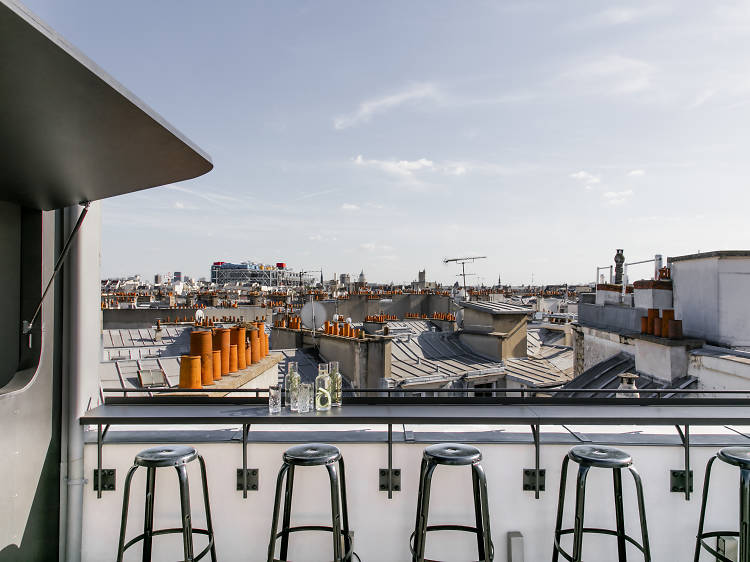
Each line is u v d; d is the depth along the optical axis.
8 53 1.04
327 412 2.82
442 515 3.04
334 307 23.03
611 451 2.54
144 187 2.23
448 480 3.04
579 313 10.94
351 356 10.19
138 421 2.72
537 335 19.28
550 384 11.51
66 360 2.91
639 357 7.31
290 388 2.84
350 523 3.05
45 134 1.53
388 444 2.96
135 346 12.51
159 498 3.02
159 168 1.92
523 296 46.47
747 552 2.36
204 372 4.30
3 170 1.94
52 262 2.82
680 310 7.39
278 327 12.76
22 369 2.73
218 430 3.26
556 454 3.07
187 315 21.28
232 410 2.92
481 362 12.96
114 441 3.04
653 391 3.03
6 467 2.52
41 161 1.81
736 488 3.03
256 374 5.92
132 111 1.36
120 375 5.75
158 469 3.03
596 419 2.65
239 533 3.02
